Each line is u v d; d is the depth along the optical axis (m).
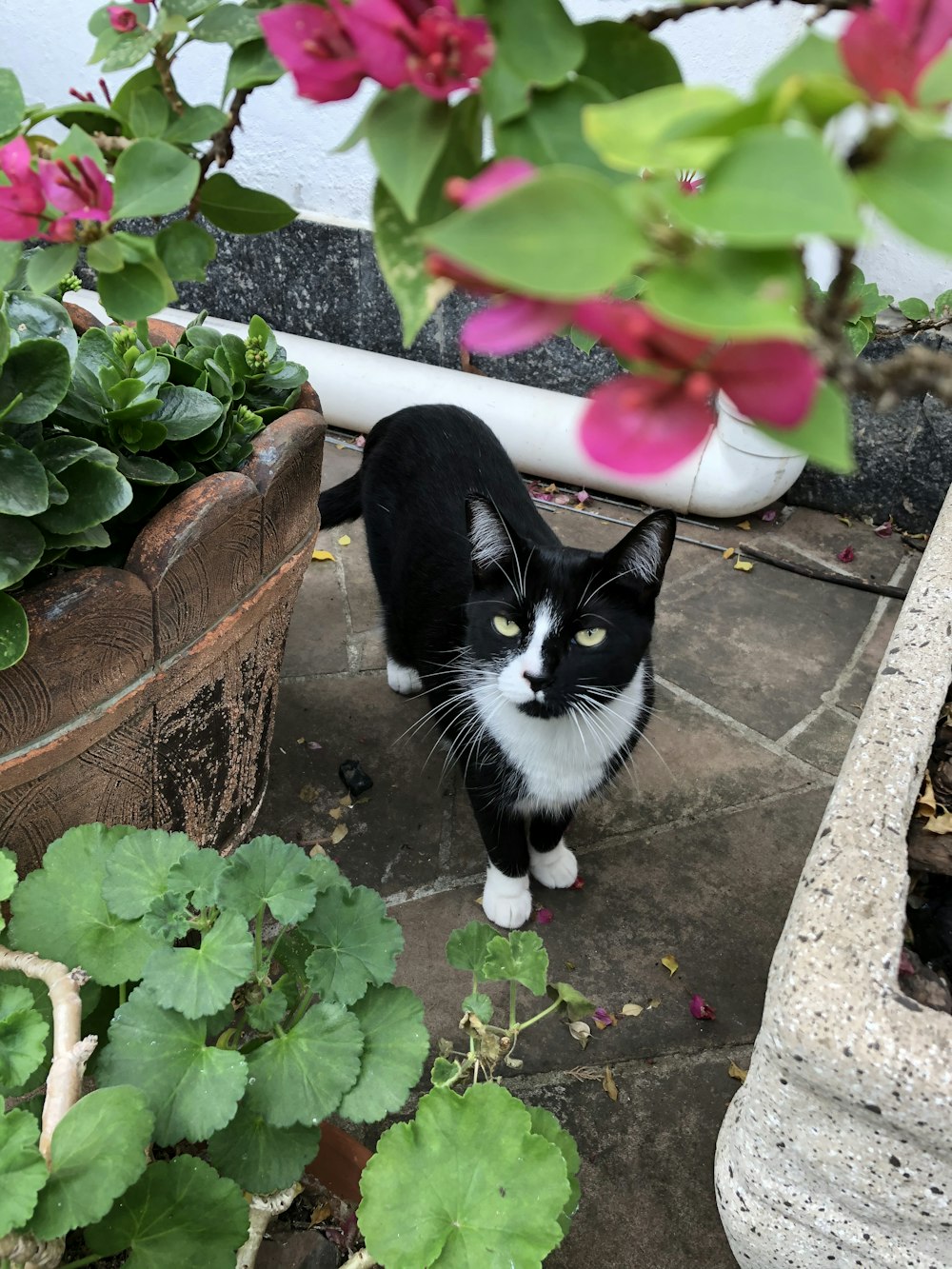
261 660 1.56
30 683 1.12
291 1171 1.00
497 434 2.97
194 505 1.26
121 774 1.34
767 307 0.32
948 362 0.46
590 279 0.33
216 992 0.97
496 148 0.48
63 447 1.19
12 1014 0.93
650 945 1.79
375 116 0.47
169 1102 0.95
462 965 1.20
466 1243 0.91
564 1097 1.55
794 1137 1.04
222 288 3.35
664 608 2.61
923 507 2.89
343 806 2.04
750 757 2.18
